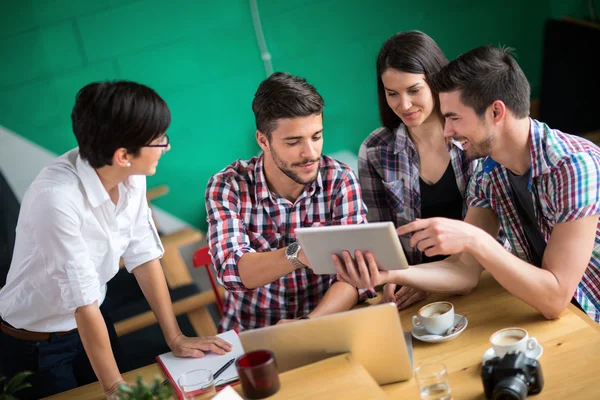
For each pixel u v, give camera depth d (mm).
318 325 1617
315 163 2084
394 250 1756
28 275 1976
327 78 4723
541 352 1673
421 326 1905
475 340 1793
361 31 4680
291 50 4633
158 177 4645
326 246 1844
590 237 1824
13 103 4355
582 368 1597
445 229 1779
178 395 1790
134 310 3387
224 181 2273
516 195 2029
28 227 1838
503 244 2344
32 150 4457
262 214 2266
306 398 1538
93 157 1789
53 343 2111
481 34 4836
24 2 4223
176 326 2105
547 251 1862
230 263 2160
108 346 1899
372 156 2631
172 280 3477
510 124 1851
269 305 2305
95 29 4359
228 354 1959
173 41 4465
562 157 1836
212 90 4598
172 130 4594
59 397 1935
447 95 1864
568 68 4559
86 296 1841
